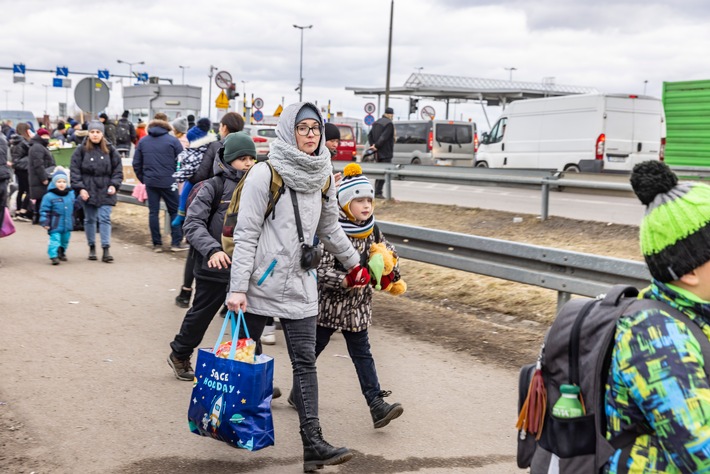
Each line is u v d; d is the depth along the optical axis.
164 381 5.69
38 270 10.12
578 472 2.12
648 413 1.95
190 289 8.05
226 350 4.07
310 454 4.12
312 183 4.15
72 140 22.12
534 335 7.01
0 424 4.77
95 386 5.54
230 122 8.16
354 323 4.74
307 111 4.17
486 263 7.42
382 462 4.39
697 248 1.98
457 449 4.58
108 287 9.08
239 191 4.35
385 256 4.70
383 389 5.63
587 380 2.10
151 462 4.30
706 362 1.95
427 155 29.64
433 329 7.27
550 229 11.48
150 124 11.83
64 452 4.39
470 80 51.94
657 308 2.02
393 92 49.62
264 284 4.16
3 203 10.16
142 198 13.02
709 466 1.86
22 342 6.62
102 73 63.16
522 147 23.97
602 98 21.72
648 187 2.06
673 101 19.08
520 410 2.31
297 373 4.22
